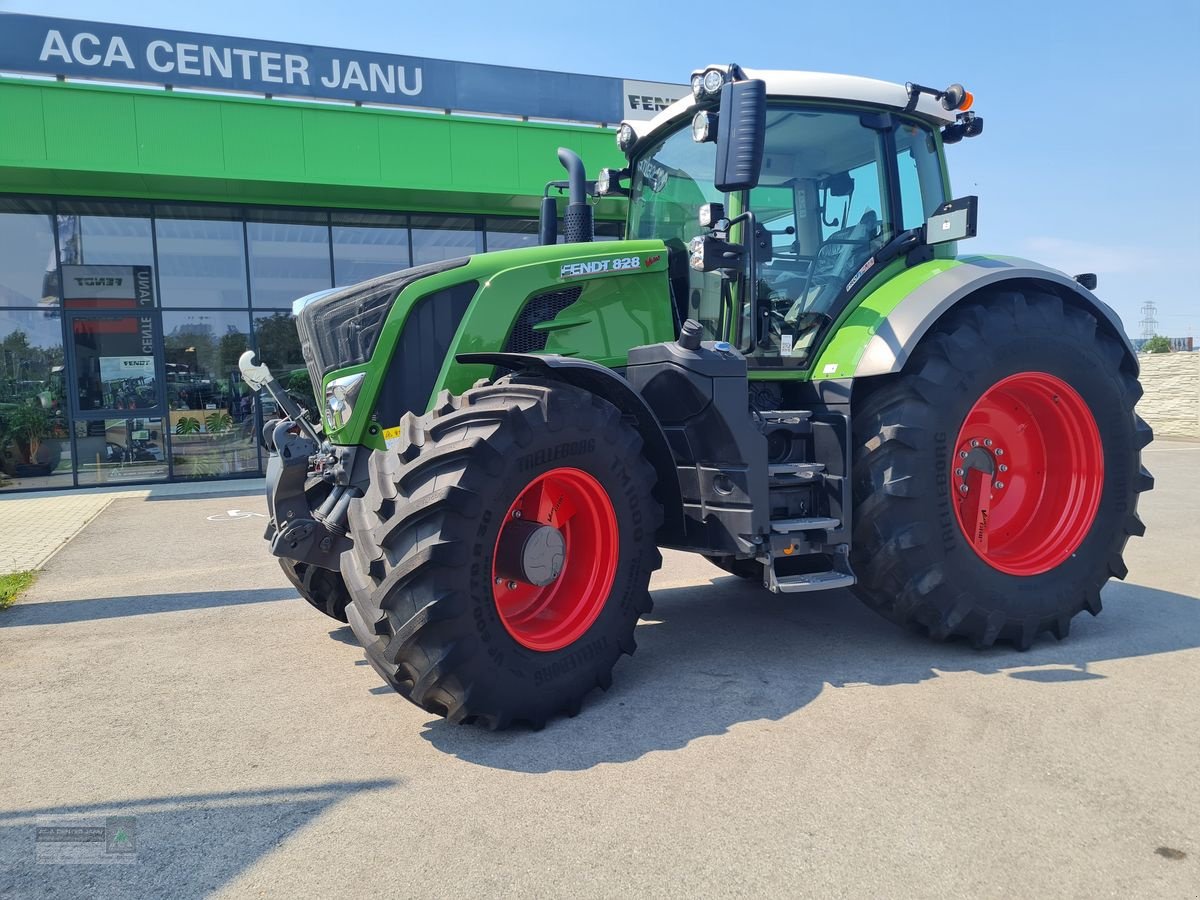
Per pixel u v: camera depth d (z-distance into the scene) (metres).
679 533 3.53
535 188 11.88
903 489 3.50
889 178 4.20
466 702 2.77
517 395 3.00
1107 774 2.53
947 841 2.18
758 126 3.24
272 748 2.86
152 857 2.19
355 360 3.51
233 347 12.02
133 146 10.27
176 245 11.67
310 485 3.64
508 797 2.46
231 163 10.62
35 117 9.95
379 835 2.26
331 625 4.48
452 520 2.70
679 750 2.75
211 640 4.23
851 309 4.04
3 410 11.29
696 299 4.03
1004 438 4.10
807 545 3.52
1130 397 4.14
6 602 5.13
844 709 3.07
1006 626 3.70
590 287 3.75
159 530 8.00
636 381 3.55
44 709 3.30
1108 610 4.43
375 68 11.30
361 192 11.47
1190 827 2.24
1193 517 7.43
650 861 2.11
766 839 2.20
